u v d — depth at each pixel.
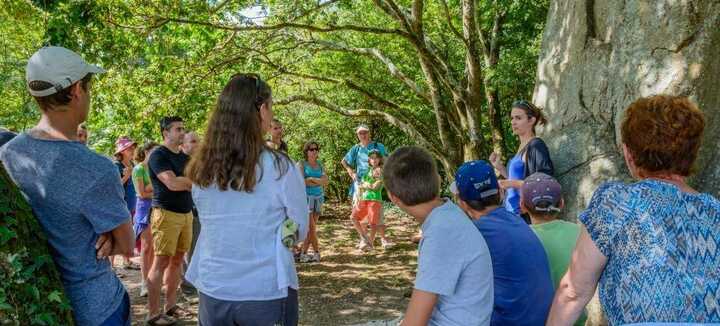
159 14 7.64
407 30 9.53
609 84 3.75
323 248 8.75
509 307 2.39
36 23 6.64
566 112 4.05
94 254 2.12
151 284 4.78
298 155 15.32
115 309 2.20
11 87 9.65
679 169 1.77
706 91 3.41
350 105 14.90
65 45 5.97
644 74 3.56
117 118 9.52
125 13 7.07
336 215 13.41
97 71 2.18
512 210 4.05
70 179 2.00
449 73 10.17
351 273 7.06
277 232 2.31
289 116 15.73
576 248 1.82
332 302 5.88
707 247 1.62
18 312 1.79
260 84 2.35
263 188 2.27
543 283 2.43
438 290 2.02
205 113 9.35
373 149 8.43
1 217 1.82
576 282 1.82
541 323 2.41
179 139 4.75
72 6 5.98
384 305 5.76
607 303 1.75
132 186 6.90
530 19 9.82
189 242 5.00
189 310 5.18
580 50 3.98
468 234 2.09
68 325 1.97
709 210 1.66
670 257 1.63
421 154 2.18
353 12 12.66
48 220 2.01
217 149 2.25
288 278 2.31
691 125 1.73
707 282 1.60
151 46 8.60
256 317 2.28
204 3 7.73
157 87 9.45
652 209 1.67
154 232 4.74
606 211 1.74
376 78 13.37
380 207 8.49
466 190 2.53
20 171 2.01
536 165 3.82
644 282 1.64
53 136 2.06
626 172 3.62
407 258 7.86
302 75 11.30
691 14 3.41
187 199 4.85
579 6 4.01
